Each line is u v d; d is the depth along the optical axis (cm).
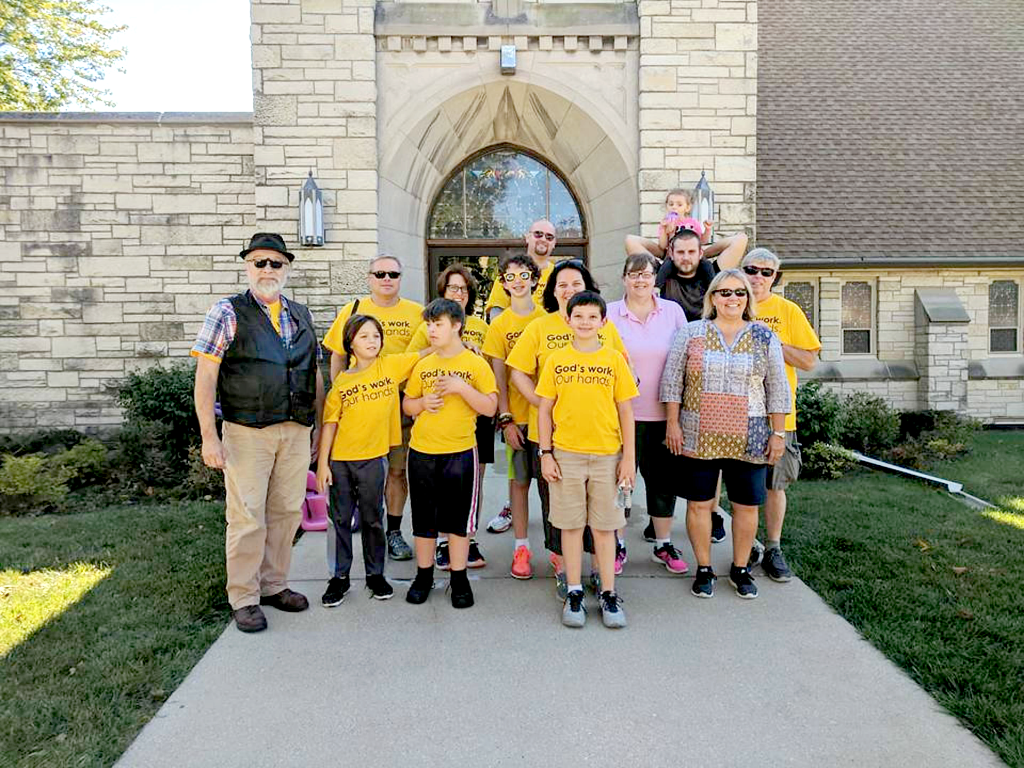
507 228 866
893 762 231
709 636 325
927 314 1113
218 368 332
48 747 241
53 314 798
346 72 712
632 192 752
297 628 336
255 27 706
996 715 253
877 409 884
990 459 807
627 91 744
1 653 310
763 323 393
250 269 336
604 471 336
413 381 356
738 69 732
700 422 350
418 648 315
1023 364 1156
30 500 596
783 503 397
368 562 371
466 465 355
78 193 791
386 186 740
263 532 342
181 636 329
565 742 244
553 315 369
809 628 333
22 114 775
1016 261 1100
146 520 539
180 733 250
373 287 429
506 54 718
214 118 789
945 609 348
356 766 232
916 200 1177
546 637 325
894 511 541
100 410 803
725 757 235
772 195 1177
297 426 352
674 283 427
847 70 1375
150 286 801
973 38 1436
